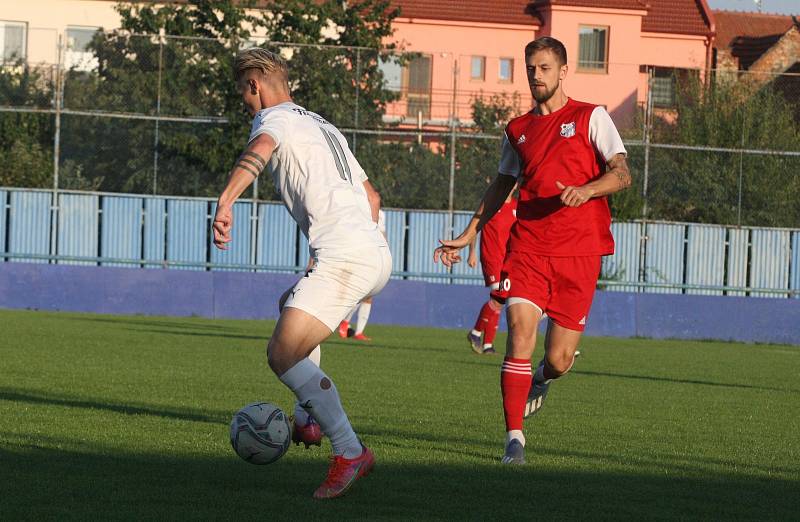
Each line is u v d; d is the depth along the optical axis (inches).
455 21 3540.8
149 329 1528.1
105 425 628.7
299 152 469.4
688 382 1117.1
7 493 433.4
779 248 2111.2
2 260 2000.5
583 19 3580.2
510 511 434.6
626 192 2090.3
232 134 1987.0
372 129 2020.2
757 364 1433.3
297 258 2074.3
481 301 1984.5
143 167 2004.2
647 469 559.2
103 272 1924.2
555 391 963.3
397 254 2046.0
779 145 2106.3
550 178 592.4
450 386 955.3
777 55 3794.3
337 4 2554.1
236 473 497.0
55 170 1991.9
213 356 1140.5
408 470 522.6
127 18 2469.2
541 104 603.8
